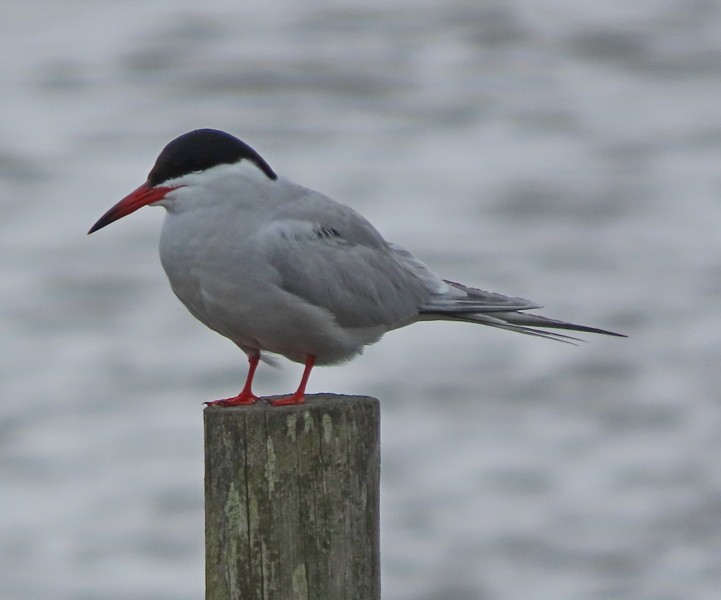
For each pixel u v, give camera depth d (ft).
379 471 29.45
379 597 29.50
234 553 28.76
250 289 34.86
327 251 35.99
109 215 34.68
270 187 35.76
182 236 34.76
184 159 34.81
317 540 28.66
